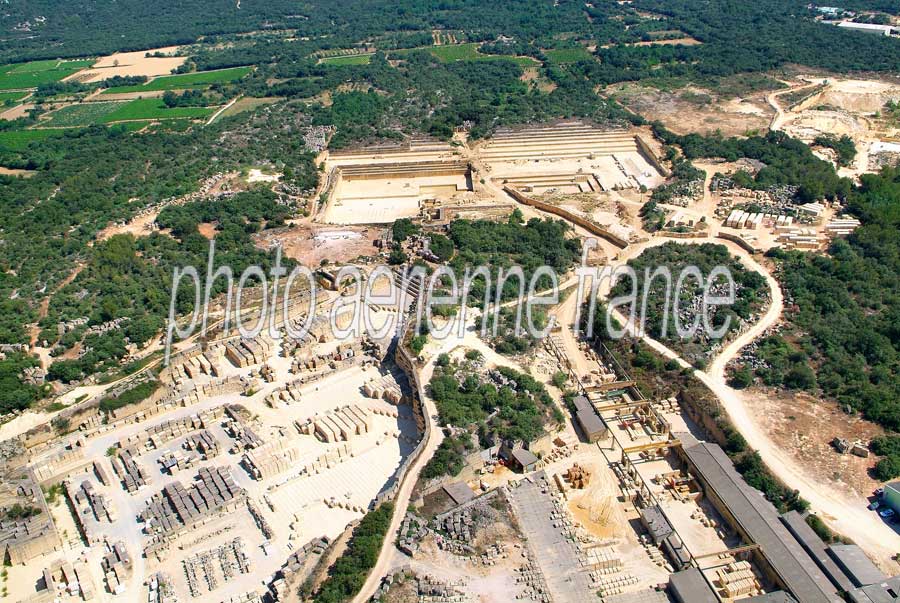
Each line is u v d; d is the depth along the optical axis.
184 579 159.88
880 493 169.62
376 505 170.38
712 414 194.38
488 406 197.75
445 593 147.75
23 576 164.38
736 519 164.00
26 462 194.38
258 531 171.62
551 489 177.38
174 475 190.50
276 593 151.38
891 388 197.75
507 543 161.38
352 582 147.62
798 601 144.88
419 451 183.62
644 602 149.50
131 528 174.38
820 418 191.75
